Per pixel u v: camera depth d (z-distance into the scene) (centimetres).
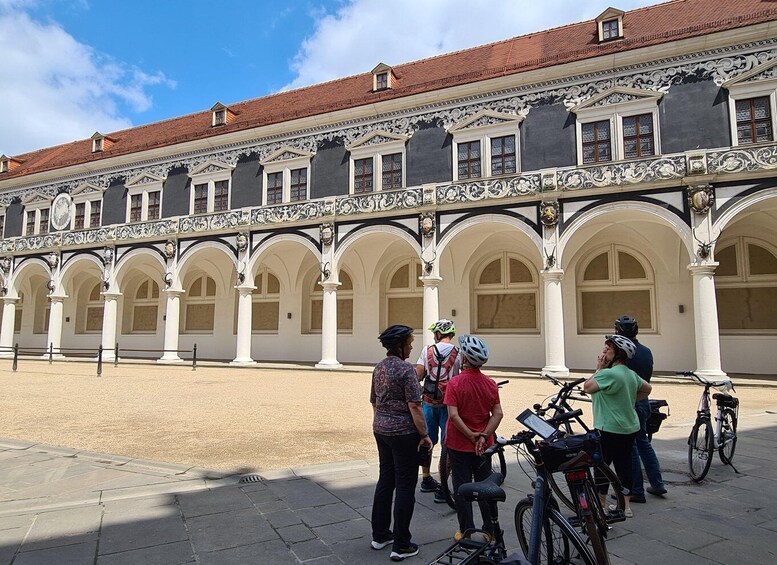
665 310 2258
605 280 2398
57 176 3375
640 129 1997
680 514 524
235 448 822
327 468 692
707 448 638
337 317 2939
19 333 3809
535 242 2062
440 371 582
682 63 1958
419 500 573
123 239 2978
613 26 2200
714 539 459
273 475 659
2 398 1378
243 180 2781
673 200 1873
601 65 2062
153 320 3447
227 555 421
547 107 2158
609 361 539
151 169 3064
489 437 429
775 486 621
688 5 2281
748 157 1773
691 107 1928
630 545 445
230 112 3055
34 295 3797
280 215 2577
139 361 2942
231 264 3164
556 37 2500
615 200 1955
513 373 2111
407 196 2303
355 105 2498
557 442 369
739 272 2191
